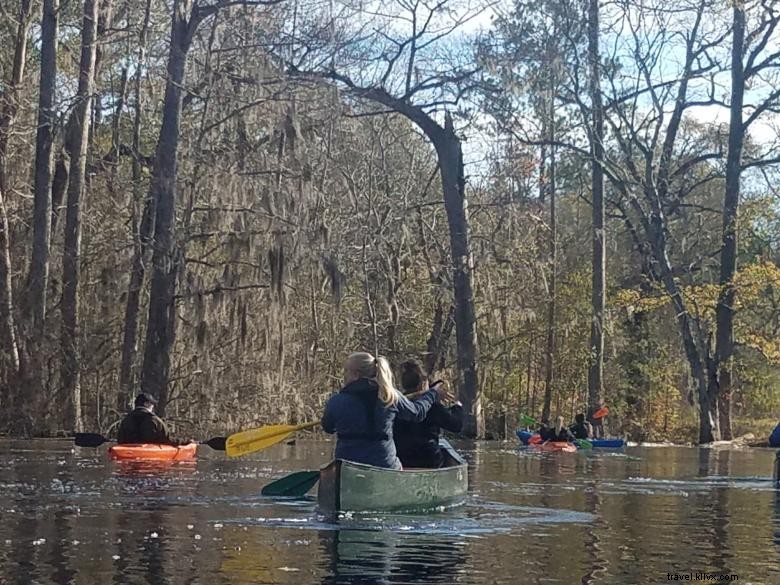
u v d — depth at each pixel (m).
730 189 32.16
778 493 12.00
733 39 31.83
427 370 33.84
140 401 15.99
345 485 8.55
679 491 12.12
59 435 23.59
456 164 29.44
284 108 23.64
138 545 7.12
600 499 10.89
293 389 25.44
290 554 6.84
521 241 33.97
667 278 31.83
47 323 25.00
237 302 23.06
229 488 10.94
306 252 23.05
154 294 22.61
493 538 7.71
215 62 26.14
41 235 24.42
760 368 40.19
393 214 32.16
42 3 27.84
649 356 39.53
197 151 24.00
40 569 6.24
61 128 24.84
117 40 27.20
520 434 25.81
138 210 25.41
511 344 36.94
